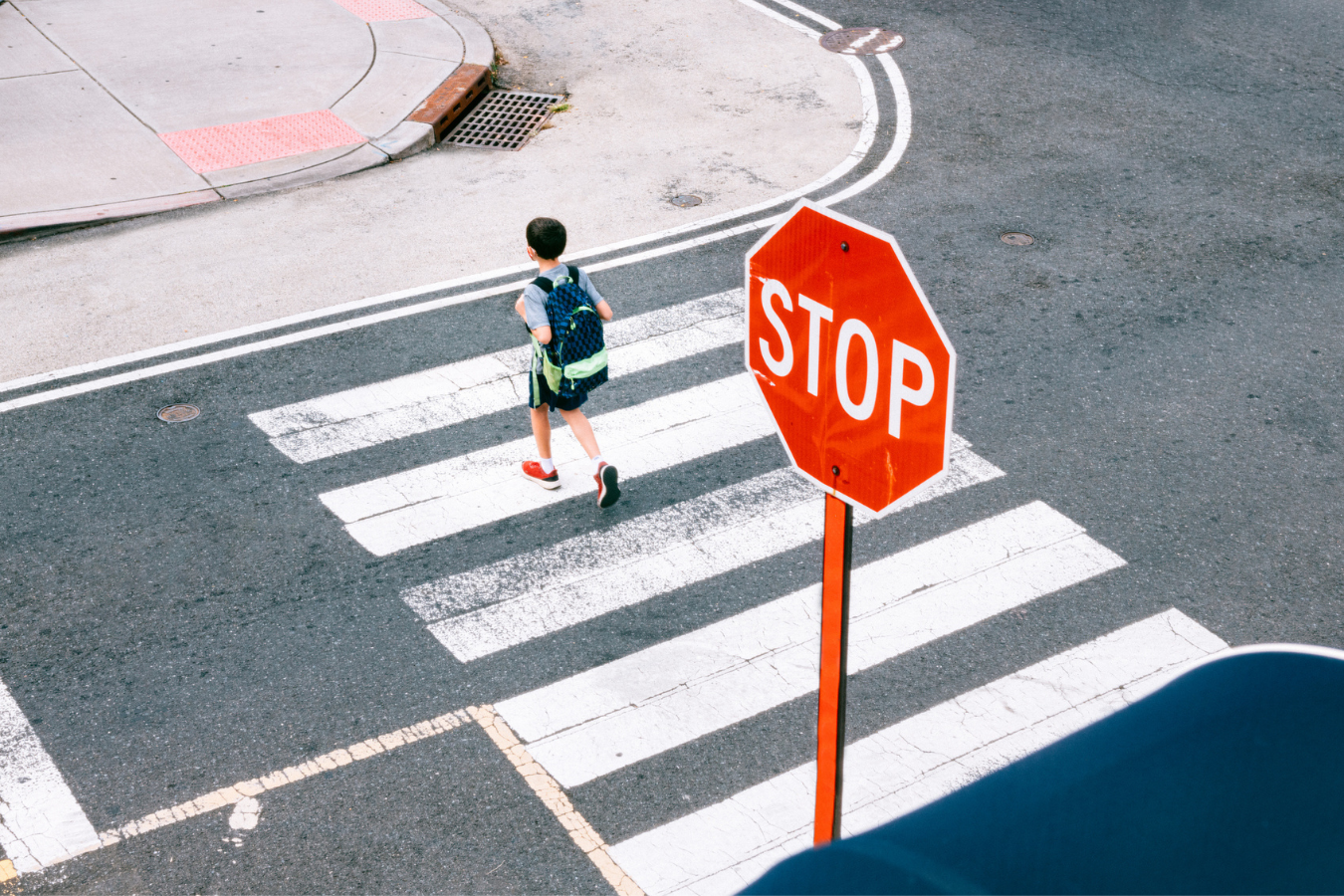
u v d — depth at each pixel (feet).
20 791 16.17
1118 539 21.17
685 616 19.42
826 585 11.23
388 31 44.34
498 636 18.95
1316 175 35.19
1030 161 35.78
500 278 29.58
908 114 38.99
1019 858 5.03
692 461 23.30
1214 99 40.14
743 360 26.55
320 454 23.26
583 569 20.43
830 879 4.64
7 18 44.04
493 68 42.27
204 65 40.98
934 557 20.75
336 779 16.43
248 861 15.25
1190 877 5.18
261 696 17.76
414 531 21.29
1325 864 5.32
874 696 17.89
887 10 47.85
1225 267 30.19
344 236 31.53
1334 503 22.09
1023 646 18.81
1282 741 5.81
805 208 9.84
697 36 45.47
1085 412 24.61
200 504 21.81
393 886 14.97
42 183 33.30
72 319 27.55
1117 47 44.27
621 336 27.37
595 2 48.42
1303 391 25.36
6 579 19.92
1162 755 5.68
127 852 15.35
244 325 27.48
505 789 16.30
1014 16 47.24
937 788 16.30
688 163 35.88
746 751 16.96
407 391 25.27
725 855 15.38
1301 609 19.61
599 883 15.02
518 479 22.74
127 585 19.85
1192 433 23.99
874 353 9.67
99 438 23.49
